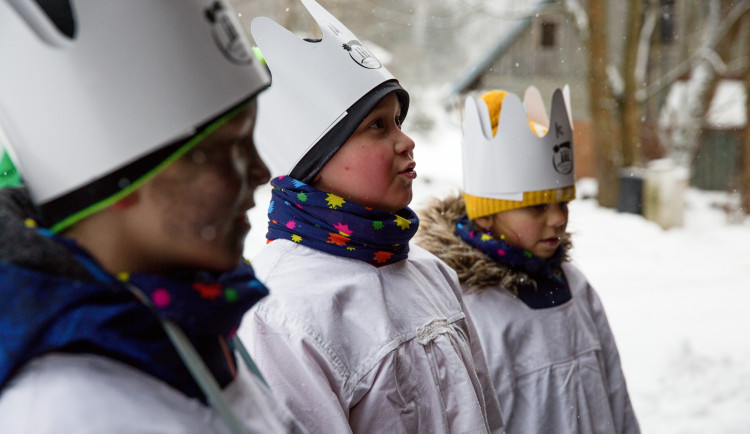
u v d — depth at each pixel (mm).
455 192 2283
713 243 9250
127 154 752
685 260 8359
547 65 17594
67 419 688
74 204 768
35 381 701
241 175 845
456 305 1683
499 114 2096
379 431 1369
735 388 4270
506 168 2062
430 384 1452
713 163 15039
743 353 4871
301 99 1495
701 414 3953
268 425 958
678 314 6016
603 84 11578
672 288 7008
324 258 1450
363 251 1463
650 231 9781
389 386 1381
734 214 11188
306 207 1456
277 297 1387
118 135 748
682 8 15383
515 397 1989
